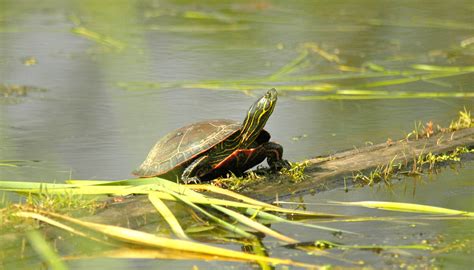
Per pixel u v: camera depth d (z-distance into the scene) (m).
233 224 9.83
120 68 25.08
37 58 27.08
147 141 15.49
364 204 10.27
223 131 11.30
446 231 9.39
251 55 27.34
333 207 10.56
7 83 22.55
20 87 21.88
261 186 11.21
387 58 25.52
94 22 35.06
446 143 13.63
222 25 34.22
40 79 23.23
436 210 10.07
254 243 9.16
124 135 16.08
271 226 9.76
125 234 8.81
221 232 9.62
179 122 17.30
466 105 18.53
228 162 11.12
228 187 11.09
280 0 42.00
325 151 14.22
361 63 25.03
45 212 9.61
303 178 11.56
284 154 14.04
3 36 32.00
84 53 28.20
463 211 10.11
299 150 14.36
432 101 19.28
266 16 36.28
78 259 8.65
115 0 43.03
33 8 39.81
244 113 18.20
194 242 8.89
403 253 8.63
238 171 11.62
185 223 9.89
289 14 36.91
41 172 13.17
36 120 17.77
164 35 32.41
